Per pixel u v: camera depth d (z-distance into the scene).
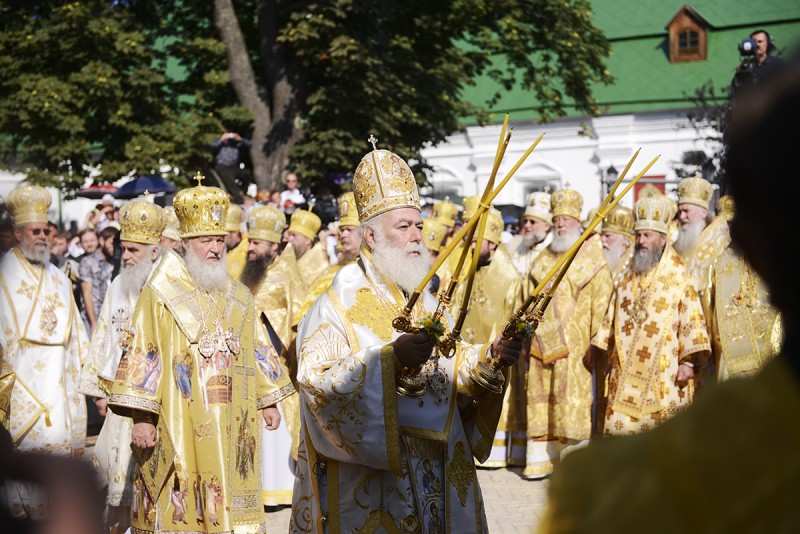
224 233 6.12
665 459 1.21
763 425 1.18
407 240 4.32
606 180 20.66
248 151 24.66
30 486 1.46
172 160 23.16
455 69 24.55
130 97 23.33
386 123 22.62
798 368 1.19
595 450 1.30
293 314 8.27
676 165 36.50
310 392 3.93
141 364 5.72
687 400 8.24
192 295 5.94
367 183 4.37
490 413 4.23
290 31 21.88
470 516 4.07
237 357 6.00
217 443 5.76
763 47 9.55
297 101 23.58
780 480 1.15
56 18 22.88
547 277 4.05
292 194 19.06
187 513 5.71
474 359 4.17
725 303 8.16
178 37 26.30
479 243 3.83
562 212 9.68
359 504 3.97
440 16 24.80
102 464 6.84
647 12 40.56
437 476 4.05
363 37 22.45
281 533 7.46
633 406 8.23
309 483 4.21
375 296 4.27
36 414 7.39
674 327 8.18
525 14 26.19
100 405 7.21
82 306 12.44
